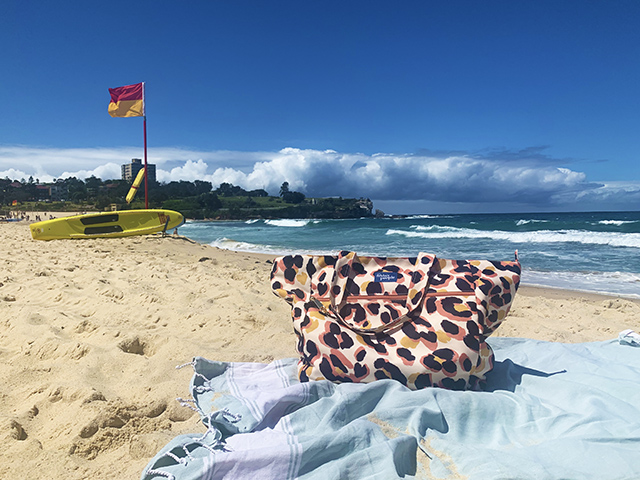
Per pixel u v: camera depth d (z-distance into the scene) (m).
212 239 21.50
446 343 2.26
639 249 13.87
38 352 3.04
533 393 2.33
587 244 16.06
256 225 47.94
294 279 2.57
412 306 2.35
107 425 2.04
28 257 8.17
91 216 12.86
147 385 2.49
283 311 4.40
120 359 2.88
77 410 2.16
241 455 1.57
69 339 3.44
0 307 4.17
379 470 1.60
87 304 4.46
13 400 2.38
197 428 2.08
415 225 38.84
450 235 22.14
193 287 5.35
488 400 2.12
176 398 2.28
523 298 5.85
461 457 1.72
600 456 1.63
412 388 2.27
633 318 4.73
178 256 9.63
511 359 2.94
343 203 103.69
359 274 2.51
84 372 2.63
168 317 4.01
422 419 1.93
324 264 2.54
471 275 2.42
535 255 12.59
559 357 2.88
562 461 1.64
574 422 1.92
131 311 4.19
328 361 2.32
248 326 3.89
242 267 8.27
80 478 1.67
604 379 2.36
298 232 29.00
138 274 6.25
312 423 1.94
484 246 15.72
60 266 6.87
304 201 105.56
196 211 88.25
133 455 1.85
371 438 1.77
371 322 2.41
